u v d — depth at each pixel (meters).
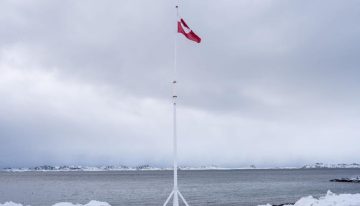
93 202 25.81
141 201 67.81
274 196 75.56
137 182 150.38
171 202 64.56
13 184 135.50
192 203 61.84
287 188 102.44
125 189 104.50
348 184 121.81
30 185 128.38
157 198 74.31
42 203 65.06
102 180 173.62
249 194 81.38
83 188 110.31
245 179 172.50
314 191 89.81
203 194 81.69
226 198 71.25
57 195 83.19
